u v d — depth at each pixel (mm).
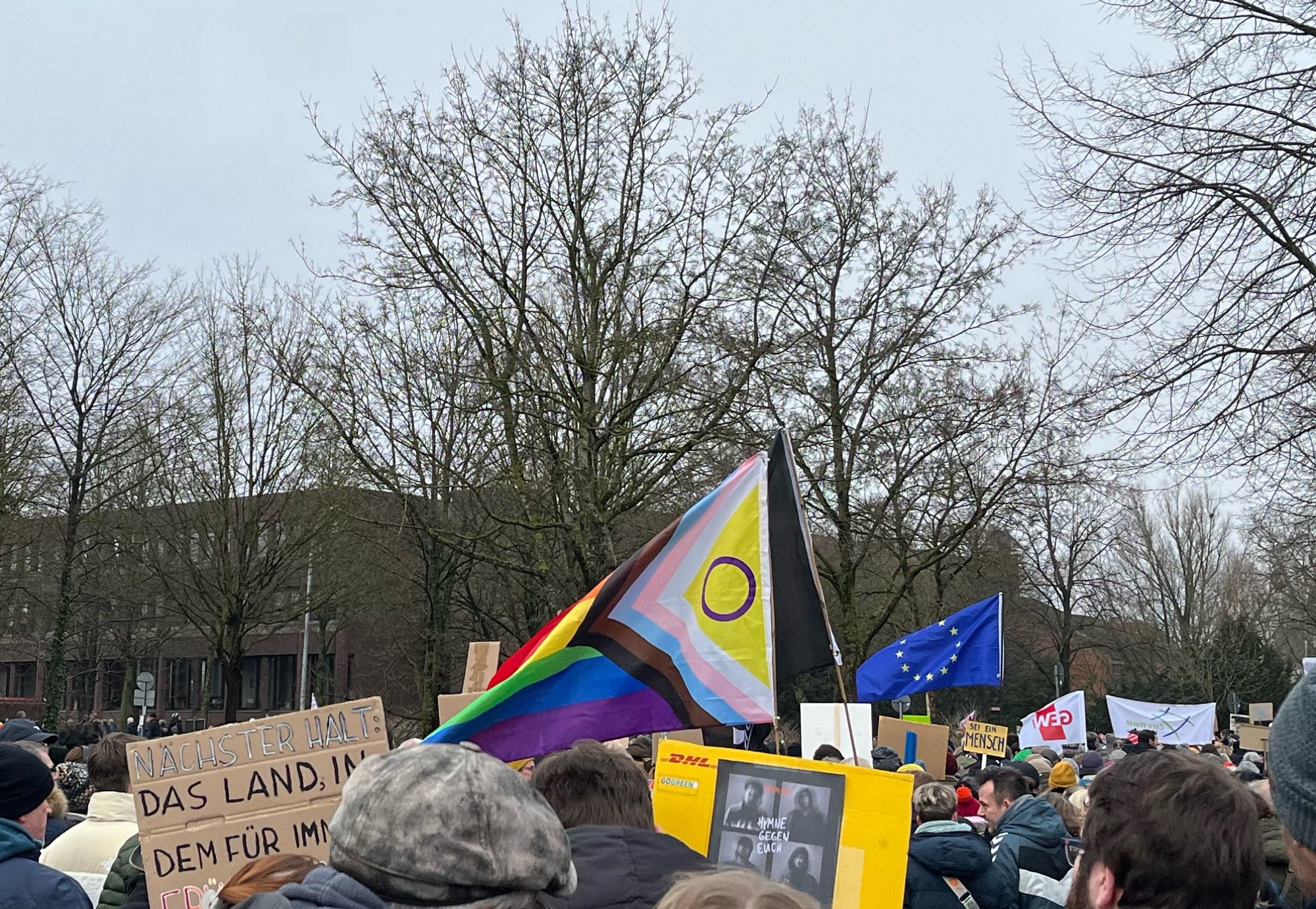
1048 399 21875
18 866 3830
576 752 3676
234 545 30062
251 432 29219
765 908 1891
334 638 46688
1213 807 2100
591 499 18703
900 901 3830
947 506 23500
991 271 22328
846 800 3955
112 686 62062
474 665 9977
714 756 4207
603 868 3277
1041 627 50375
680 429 19672
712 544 4977
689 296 19344
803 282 21609
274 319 28109
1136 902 2115
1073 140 11883
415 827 2137
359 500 27719
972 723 14492
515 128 19188
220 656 29453
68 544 30484
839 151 22719
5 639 48688
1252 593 50312
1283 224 11320
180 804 4477
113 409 30078
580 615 4938
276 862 3010
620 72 19234
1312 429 11617
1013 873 5707
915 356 22594
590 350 19391
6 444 27359
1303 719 2062
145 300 30266
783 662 5090
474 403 20969
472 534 22000
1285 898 4383
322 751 4566
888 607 23156
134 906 4660
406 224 18781
